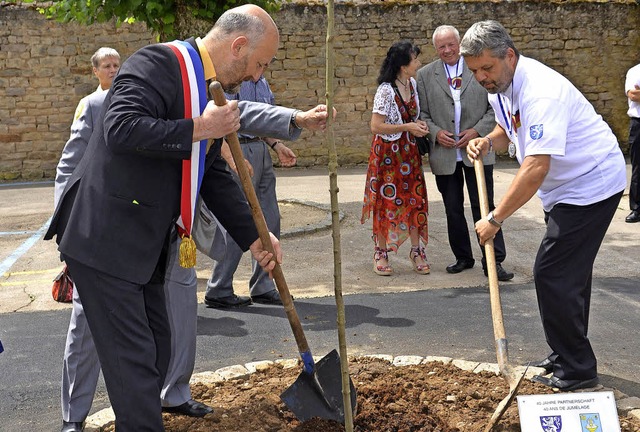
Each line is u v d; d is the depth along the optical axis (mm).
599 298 6012
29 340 5336
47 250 8406
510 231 8516
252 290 6051
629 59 15312
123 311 2984
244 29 3061
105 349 3012
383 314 5703
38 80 14531
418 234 6816
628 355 4781
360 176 13805
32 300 6379
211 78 3086
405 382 4074
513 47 3895
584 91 15297
